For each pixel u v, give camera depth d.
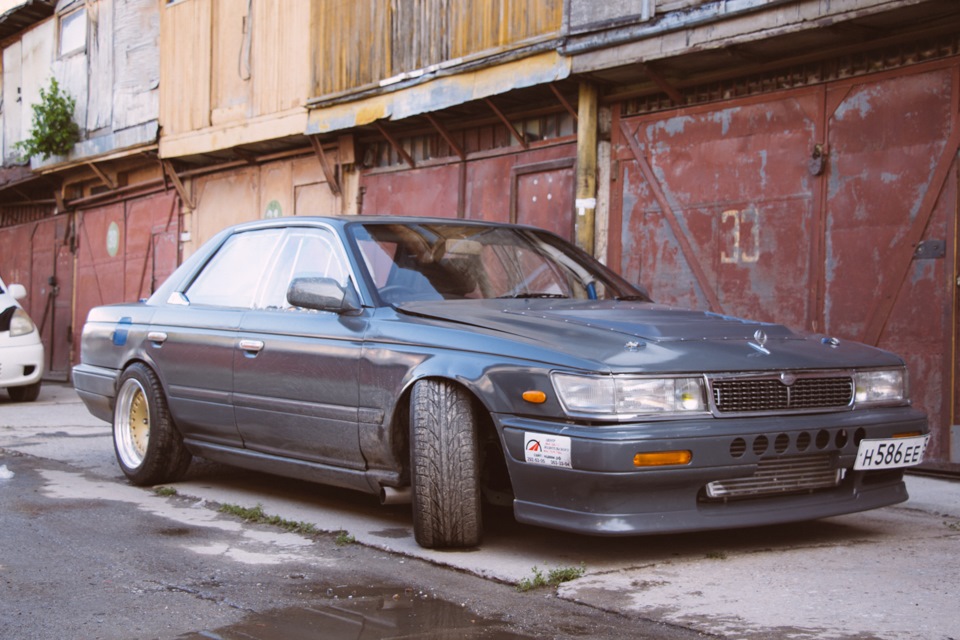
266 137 12.40
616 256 8.77
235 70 13.05
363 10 11.02
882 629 3.03
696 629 3.06
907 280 6.74
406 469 4.38
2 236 20.22
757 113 7.72
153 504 5.28
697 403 3.76
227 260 5.71
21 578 3.73
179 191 14.67
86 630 3.12
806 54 7.31
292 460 5.00
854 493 4.16
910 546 4.21
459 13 9.74
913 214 6.72
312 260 5.04
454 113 10.23
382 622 3.17
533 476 3.82
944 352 6.52
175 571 3.85
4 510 5.03
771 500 3.96
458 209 10.53
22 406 11.16
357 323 4.56
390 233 5.00
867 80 7.01
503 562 3.93
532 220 9.73
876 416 4.14
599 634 3.03
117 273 16.47
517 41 9.03
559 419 3.74
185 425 5.61
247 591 3.56
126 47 15.23
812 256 7.32
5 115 19.27
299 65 11.98
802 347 4.21
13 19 18.05
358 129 11.44
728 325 4.34
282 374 4.89
